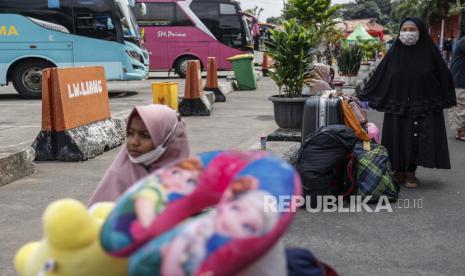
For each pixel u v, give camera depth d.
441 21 39.00
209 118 10.34
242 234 1.48
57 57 13.66
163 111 2.60
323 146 5.03
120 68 13.84
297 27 7.68
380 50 28.28
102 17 13.66
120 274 1.77
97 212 2.01
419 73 5.43
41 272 1.82
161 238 1.57
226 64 22.08
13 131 8.41
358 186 5.13
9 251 3.88
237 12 21.88
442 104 5.48
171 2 21.78
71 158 6.61
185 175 1.76
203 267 1.47
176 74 23.31
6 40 13.48
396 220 4.71
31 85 13.69
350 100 5.91
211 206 1.75
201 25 21.84
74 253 1.77
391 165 5.66
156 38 21.94
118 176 2.61
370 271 3.66
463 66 8.16
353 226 4.55
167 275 1.50
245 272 1.68
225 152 1.88
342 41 18.11
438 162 5.59
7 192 5.31
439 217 4.79
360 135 5.50
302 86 7.68
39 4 13.47
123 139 7.92
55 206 1.79
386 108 5.59
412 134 5.53
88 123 7.19
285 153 6.21
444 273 3.62
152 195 1.69
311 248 4.07
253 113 11.07
